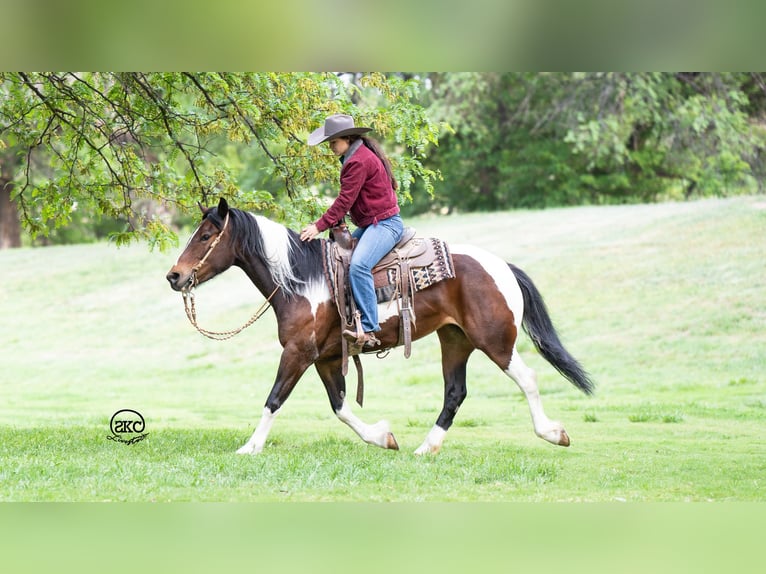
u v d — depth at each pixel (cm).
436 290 1099
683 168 4578
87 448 1195
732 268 2870
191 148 1497
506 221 4041
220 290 3566
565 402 1917
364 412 1825
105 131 1459
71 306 3622
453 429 1496
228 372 2675
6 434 1353
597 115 4350
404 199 1395
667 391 2052
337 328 1116
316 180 1410
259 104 1341
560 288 2981
